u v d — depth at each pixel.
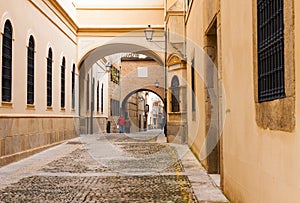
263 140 4.80
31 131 14.91
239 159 6.18
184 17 18.72
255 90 5.17
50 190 8.23
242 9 5.92
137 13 23.48
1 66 11.73
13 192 8.02
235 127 6.48
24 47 14.01
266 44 4.71
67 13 20.19
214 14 9.04
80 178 9.71
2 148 11.91
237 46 6.28
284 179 4.04
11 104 12.69
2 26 11.80
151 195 7.71
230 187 6.95
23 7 13.84
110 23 23.48
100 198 7.46
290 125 3.86
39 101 15.97
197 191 8.02
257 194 5.08
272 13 4.46
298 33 3.66
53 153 15.62
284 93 4.06
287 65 3.93
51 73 17.94
